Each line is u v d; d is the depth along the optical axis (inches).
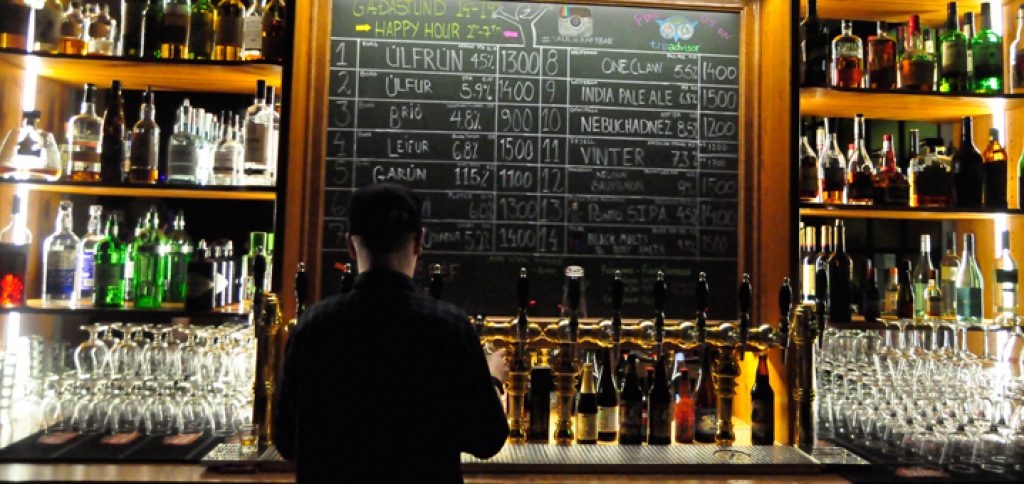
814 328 83.4
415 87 100.2
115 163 89.4
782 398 88.4
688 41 102.9
